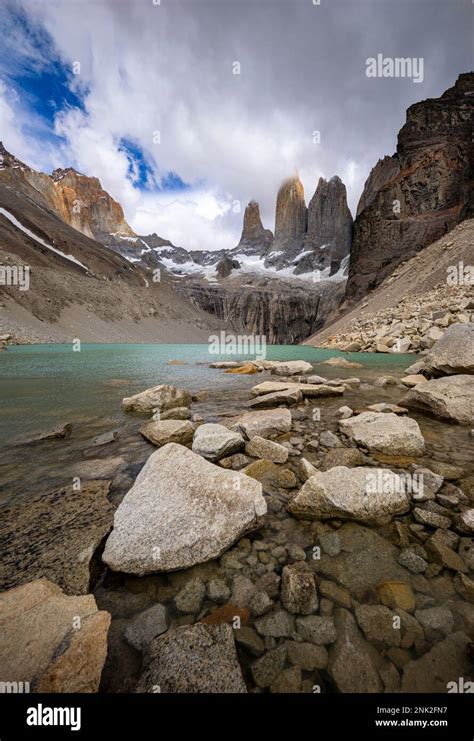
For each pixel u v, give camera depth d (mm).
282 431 6184
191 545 2805
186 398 9109
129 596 2438
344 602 2340
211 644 2000
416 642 2043
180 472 3562
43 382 13188
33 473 4594
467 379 7531
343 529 3223
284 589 2449
